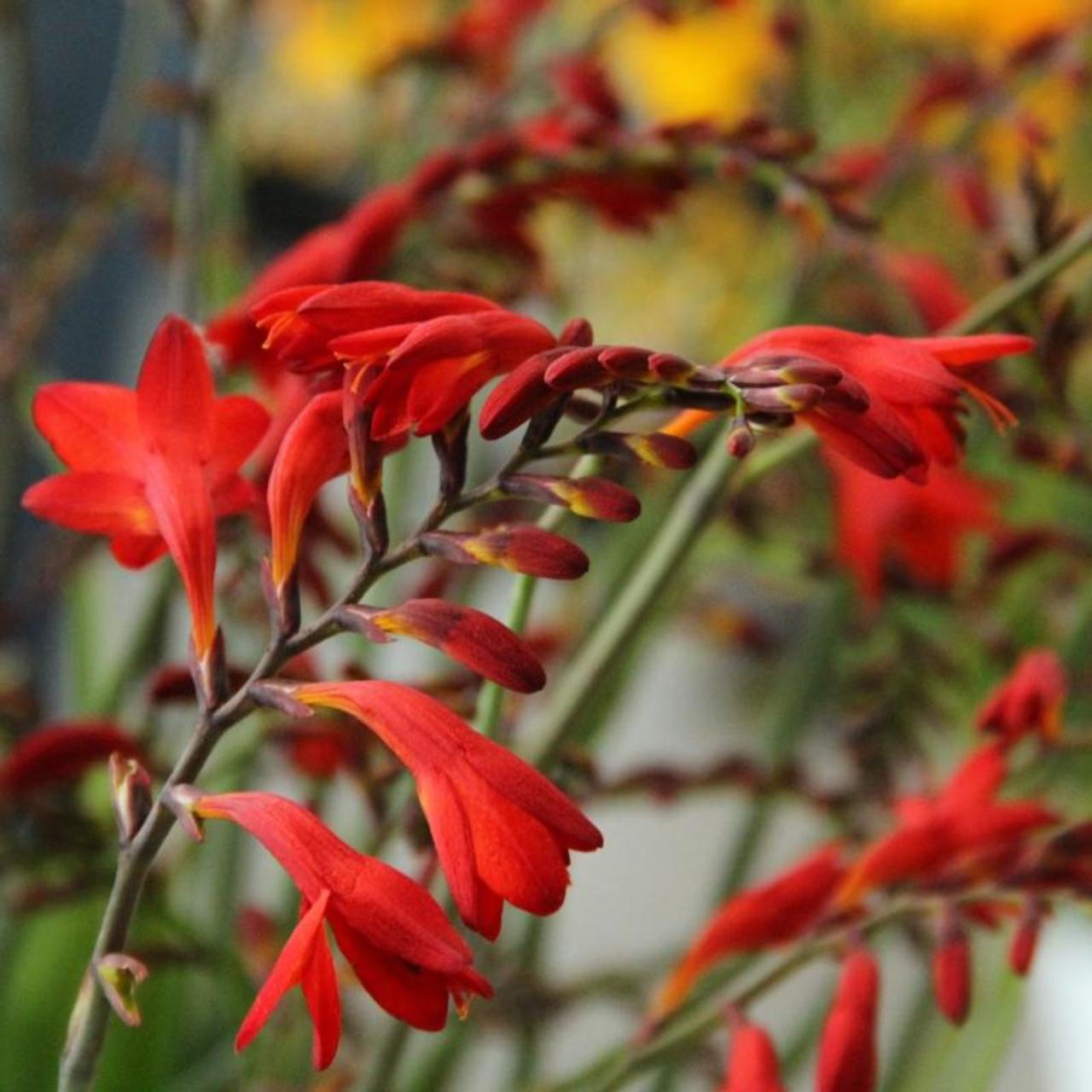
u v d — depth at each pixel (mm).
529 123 773
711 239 1207
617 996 798
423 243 748
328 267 723
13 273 953
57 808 733
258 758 796
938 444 610
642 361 575
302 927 565
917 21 1142
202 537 608
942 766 942
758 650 1016
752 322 1174
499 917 569
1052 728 701
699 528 714
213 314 919
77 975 935
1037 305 735
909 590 808
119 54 1341
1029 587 983
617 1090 707
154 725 785
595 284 1339
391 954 576
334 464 604
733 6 899
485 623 585
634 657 870
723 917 704
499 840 570
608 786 759
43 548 994
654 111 1181
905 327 897
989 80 882
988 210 833
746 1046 691
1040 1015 1393
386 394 582
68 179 942
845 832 786
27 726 794
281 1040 763
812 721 993
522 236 745
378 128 1059
